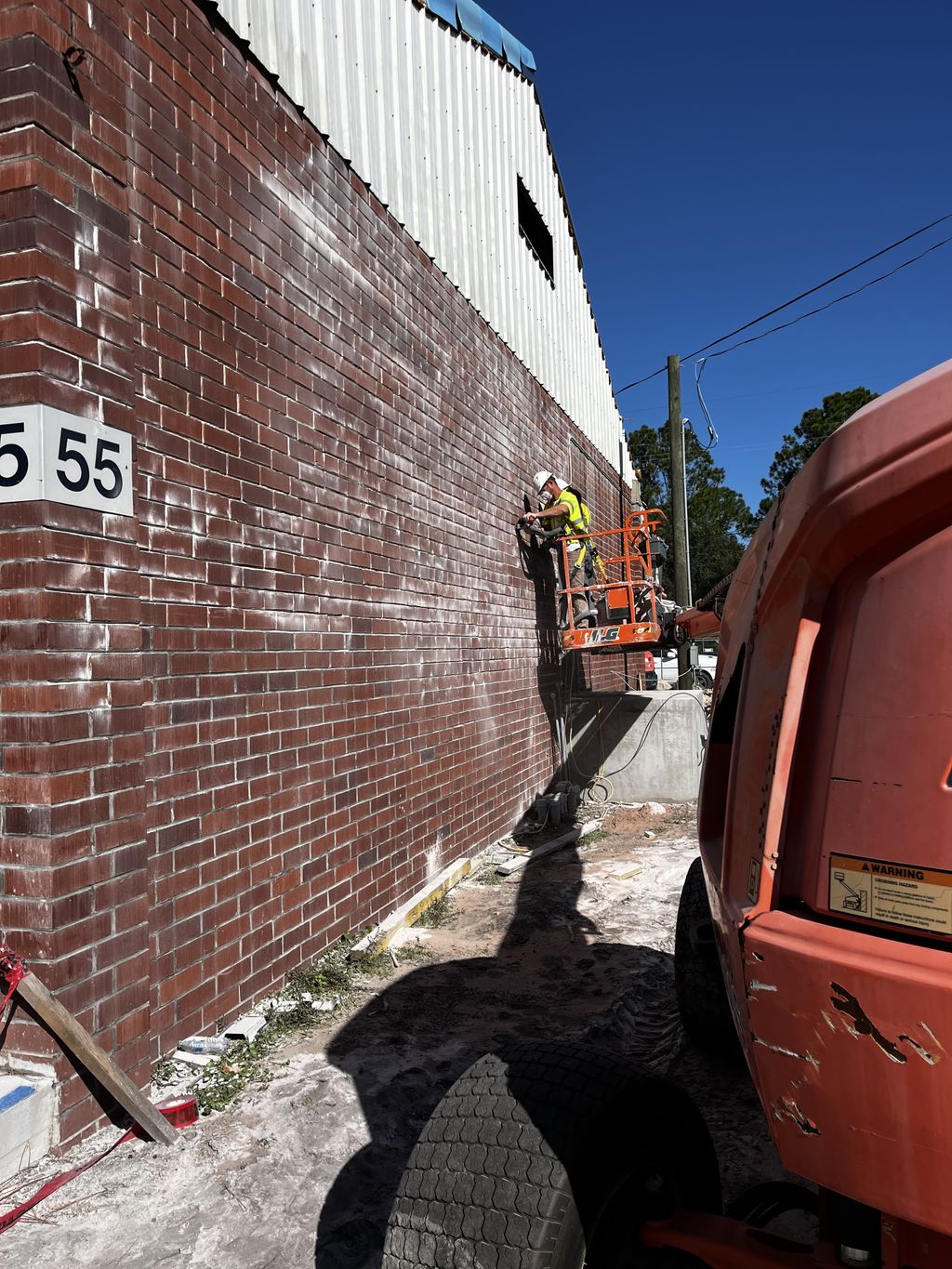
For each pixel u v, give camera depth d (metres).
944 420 1.28
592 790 10.34
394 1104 3.38
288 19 4.87
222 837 3.98
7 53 2.99
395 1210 1.86
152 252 3.63
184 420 3.80
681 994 3.93
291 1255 2.54
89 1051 2.94
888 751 1.36
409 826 6.17
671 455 15.41
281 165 4.72
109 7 3.37
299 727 4.68
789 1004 1.43
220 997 3.94
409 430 6.42
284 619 4.57
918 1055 1.26
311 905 4.76
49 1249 2.55
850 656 1.45
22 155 2.97
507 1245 1.71
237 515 4.18
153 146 3.66
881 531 1.38
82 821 3.06
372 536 5.70
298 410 4.80
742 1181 3.02
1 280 2.98
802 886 1.50
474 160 8.30
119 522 3.28
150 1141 3.08
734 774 1.83
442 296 7.25
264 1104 3.36
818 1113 1.43
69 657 3.03
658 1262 2.00
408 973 4.84
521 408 9.59
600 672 13.27
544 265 11.31
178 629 3.71
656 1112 1.94
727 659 2.36
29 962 2.93
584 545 9.90
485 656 8.05
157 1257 2.52
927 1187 1.30
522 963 5.07
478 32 8.35
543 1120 1.84
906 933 1.33
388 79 6.33
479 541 8.00
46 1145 2.94
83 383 3.12
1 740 2.97
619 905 6.23
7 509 2.97
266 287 4.51
